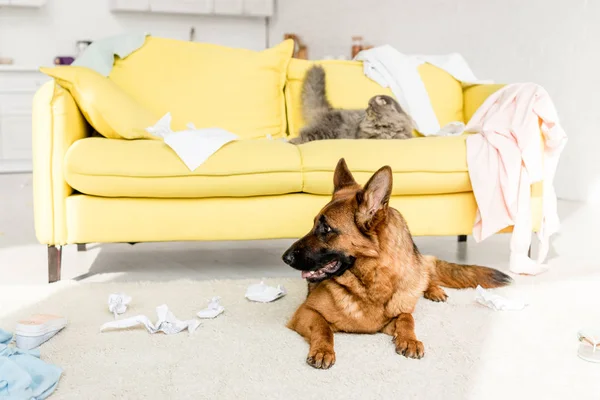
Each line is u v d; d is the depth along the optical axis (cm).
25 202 421
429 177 246
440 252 303
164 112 299
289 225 246
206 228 242
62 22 611
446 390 153
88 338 183
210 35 656
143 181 230
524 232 250
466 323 199
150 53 309
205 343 181
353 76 333
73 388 151
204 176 233
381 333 192
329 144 250
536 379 159
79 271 264
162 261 283
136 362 167
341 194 195
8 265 267
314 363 164
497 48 474
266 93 320
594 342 172
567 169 448
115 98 250
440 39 512
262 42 672
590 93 426
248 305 216
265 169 236
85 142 233
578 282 245
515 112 262
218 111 307
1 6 590
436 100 336
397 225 190
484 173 245
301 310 191
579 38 424
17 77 552
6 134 557
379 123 288
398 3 536
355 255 178
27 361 153
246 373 161
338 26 595
